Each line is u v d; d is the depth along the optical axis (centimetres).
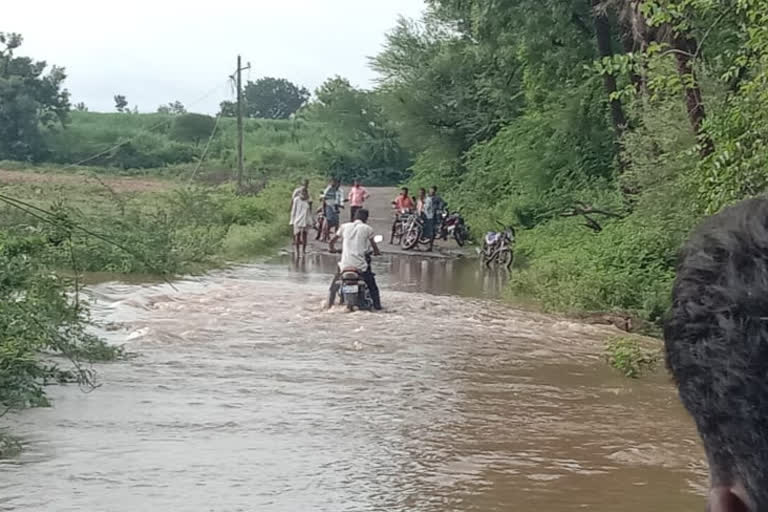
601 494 775
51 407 1002
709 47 1587
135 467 807
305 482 786
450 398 1118
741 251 120
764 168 1067
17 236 1445
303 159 8206
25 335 1065
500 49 3447
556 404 1104
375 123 8094
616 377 1280
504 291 2319
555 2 2955
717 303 119
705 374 120
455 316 1830
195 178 6384
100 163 7688
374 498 754
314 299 1942
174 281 2191
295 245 3172
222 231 3038
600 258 2214
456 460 864
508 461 866
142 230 2309
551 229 3253
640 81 2156
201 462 828
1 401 987
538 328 1728
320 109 8256
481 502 752
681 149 1956
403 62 5538
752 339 117
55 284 1262
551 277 2217
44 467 800
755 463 116
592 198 3161
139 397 1060
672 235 2055
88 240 2162
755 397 116
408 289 2328
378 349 1436
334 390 1135
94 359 1247
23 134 7344
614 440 945
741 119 1099
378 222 4656
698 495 778
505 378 1252
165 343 1402
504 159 4503
